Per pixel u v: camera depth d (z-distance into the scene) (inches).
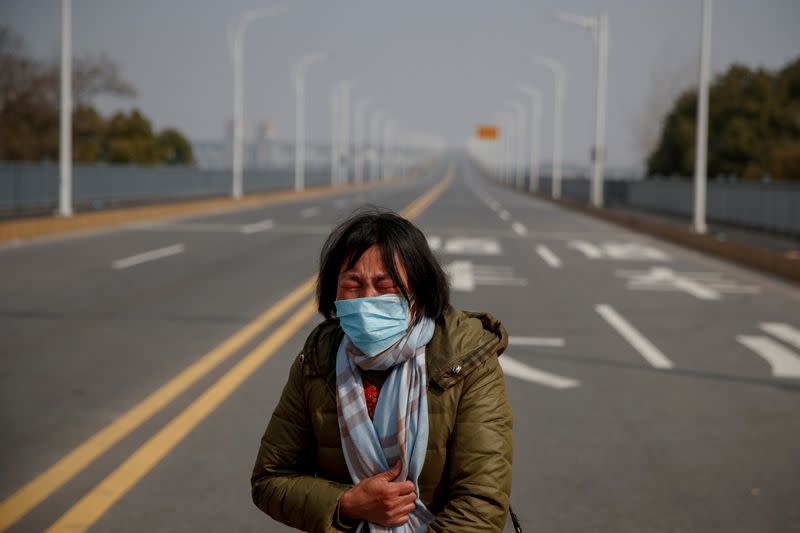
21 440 229.0
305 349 87.7
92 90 2539.4
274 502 86.7
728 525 179.8
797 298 546.0
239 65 1707.7
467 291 535.8
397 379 83.4
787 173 1315.2
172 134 3225.9
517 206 1854.1
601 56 1624.0
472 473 83.1
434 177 7352.4
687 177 1993.1
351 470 84.0
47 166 1239.5
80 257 689.6
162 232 957.8
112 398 272.4
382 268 83.0
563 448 231.0
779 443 238.5
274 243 831.1
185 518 178.7
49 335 374.6
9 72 2273.6
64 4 966.4
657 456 225.3
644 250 858.1
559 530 176.1
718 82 1978.3
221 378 300.7
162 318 420.8
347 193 2733.8
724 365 339.9
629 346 374.0
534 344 374.3
